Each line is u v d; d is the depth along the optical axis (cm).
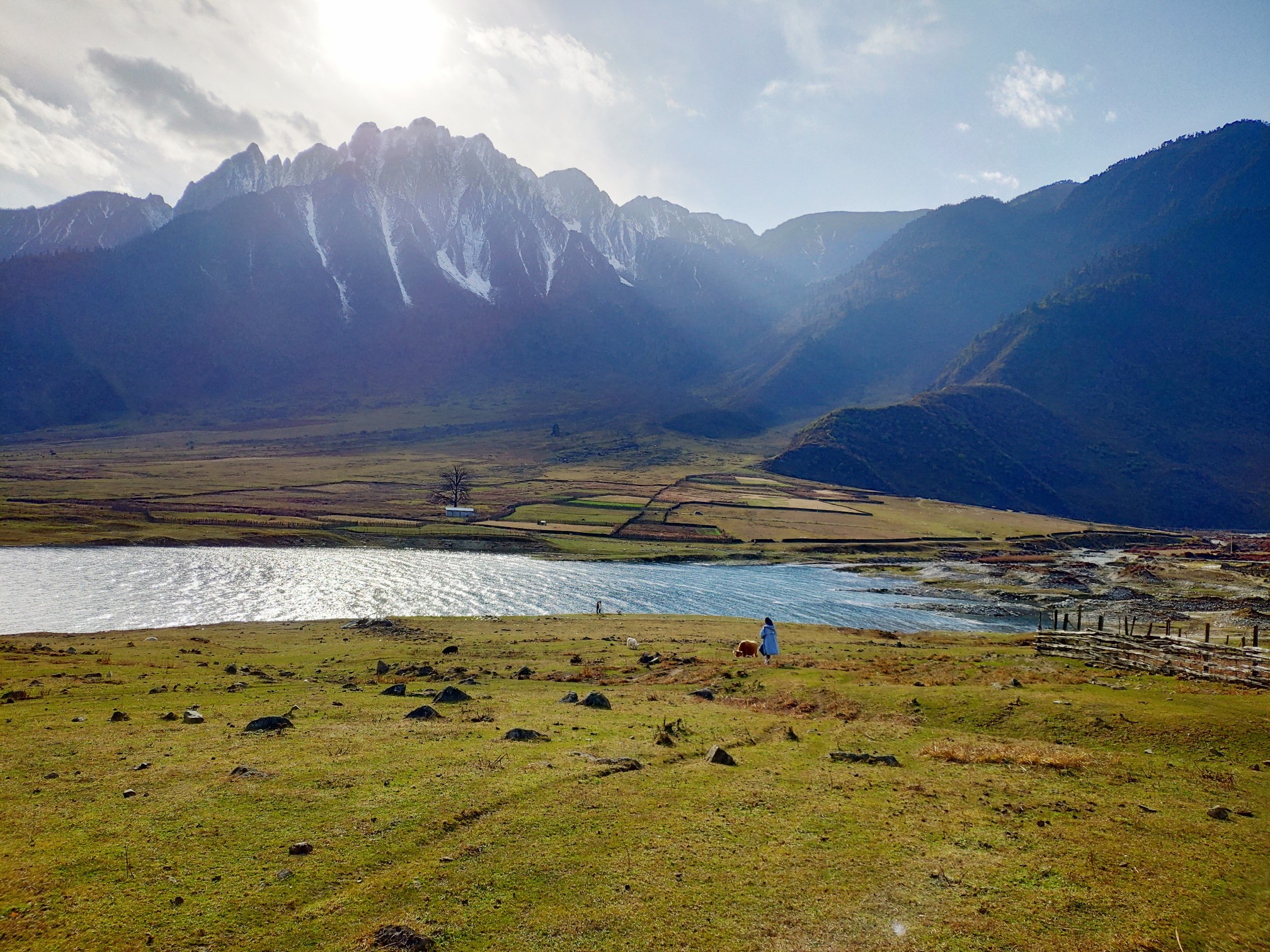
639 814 1728
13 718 2580
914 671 3881
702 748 2338
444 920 1259
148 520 15112
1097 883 1446
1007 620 8875
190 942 1165
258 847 1499
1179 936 1263
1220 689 3023
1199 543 17562
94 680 3497
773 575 12456
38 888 1308
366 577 10881
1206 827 1722
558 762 2056
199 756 2097
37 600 8419
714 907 1330
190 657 4578
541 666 4331
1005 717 2730
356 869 1419
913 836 1656
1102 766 2173
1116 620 8594
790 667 4131
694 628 6431
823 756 2300
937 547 15938
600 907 1316
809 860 1522
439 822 1631
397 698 3166
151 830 1559
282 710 2833
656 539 15800
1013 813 1805
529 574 11706
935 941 1232
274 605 8631
